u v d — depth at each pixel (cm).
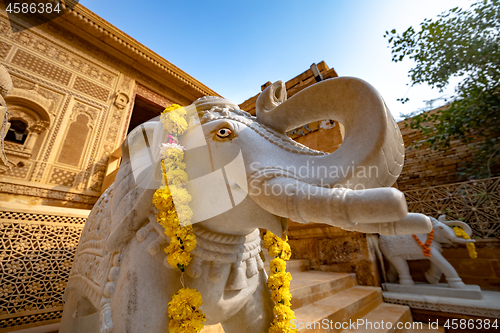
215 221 101
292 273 364
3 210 211
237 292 107
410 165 654
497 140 478
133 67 771
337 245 397
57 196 508
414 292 357
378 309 304
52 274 223
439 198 482
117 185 130
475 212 432
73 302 146
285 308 117
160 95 830
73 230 246
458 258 421
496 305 286
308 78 531
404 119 595
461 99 518
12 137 514
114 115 675
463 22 484
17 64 543
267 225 95
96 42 693
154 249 96
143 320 83
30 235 220
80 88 632
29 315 204
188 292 87
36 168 504
